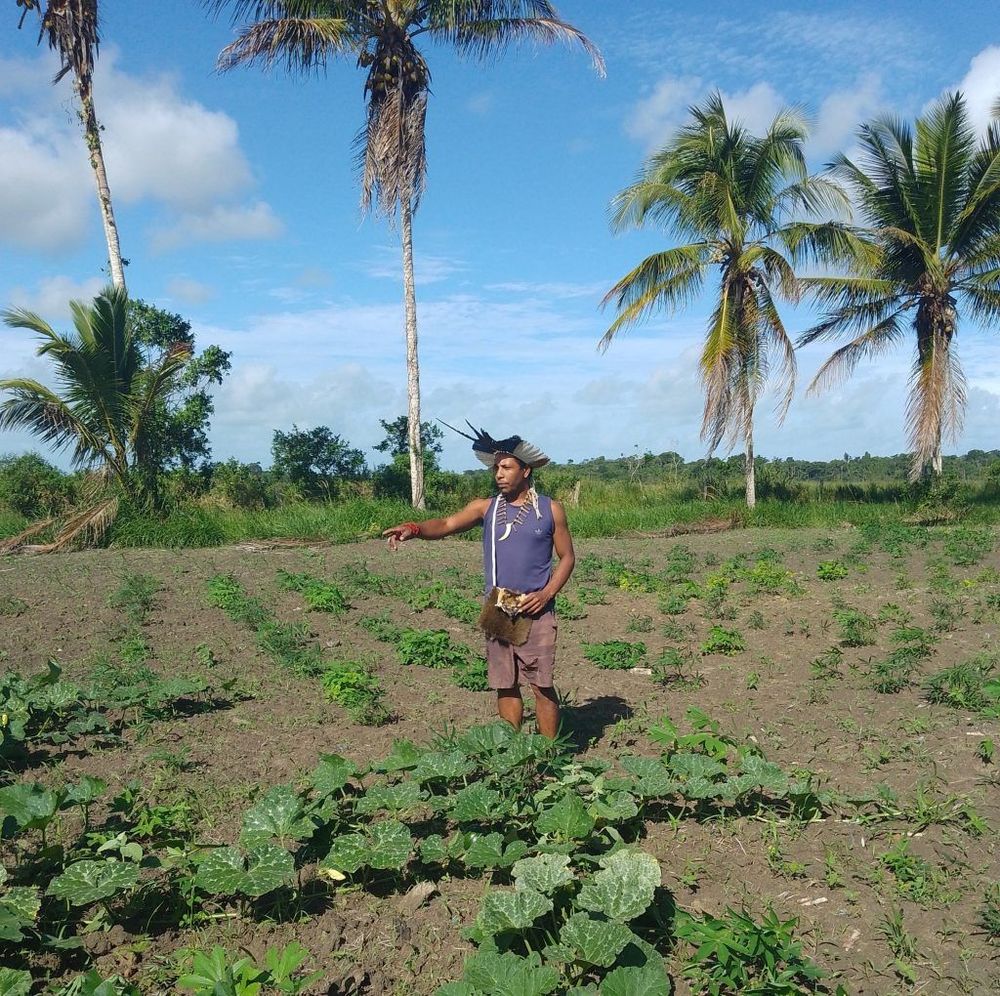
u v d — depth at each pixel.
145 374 18.59
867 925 3.61
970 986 3.23
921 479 25.88
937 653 8.12
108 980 2.95
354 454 27.08
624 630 9.59
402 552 16.02
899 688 7.00
